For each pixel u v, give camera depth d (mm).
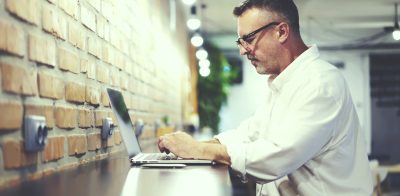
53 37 1518
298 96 1698
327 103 1648
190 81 8711
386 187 5871
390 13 8375
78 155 1771
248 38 1878
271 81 1997
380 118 11531
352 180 1746
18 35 1261
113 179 1318
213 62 10523
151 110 3809
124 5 2689
